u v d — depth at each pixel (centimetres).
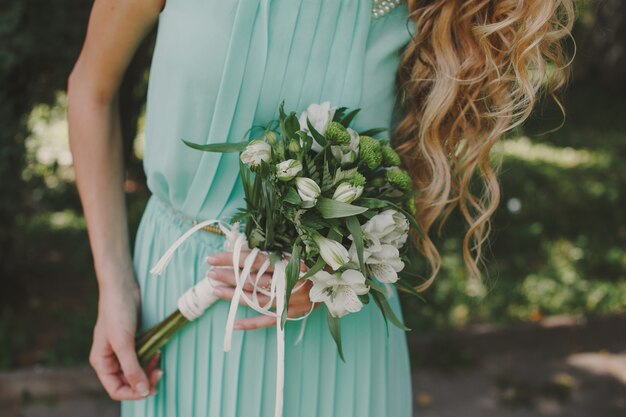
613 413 354
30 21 320
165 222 142
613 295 448
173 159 132
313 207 116
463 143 148
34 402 335
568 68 146
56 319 384
